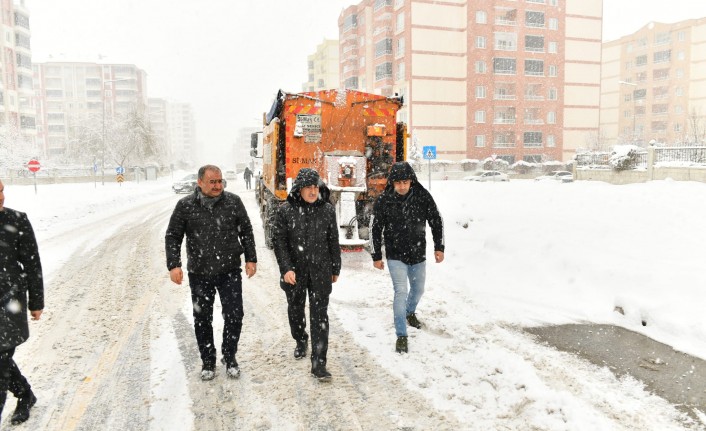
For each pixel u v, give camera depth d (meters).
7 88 62.38
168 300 6.80
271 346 5.09
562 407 3.62
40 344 5.20
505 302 6.14
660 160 17.20
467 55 56.88
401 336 4.84
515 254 7.53
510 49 58.12
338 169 9.54
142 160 55.69
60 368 4.61
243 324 5.78
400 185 4.86
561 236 7.81
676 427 3.38
